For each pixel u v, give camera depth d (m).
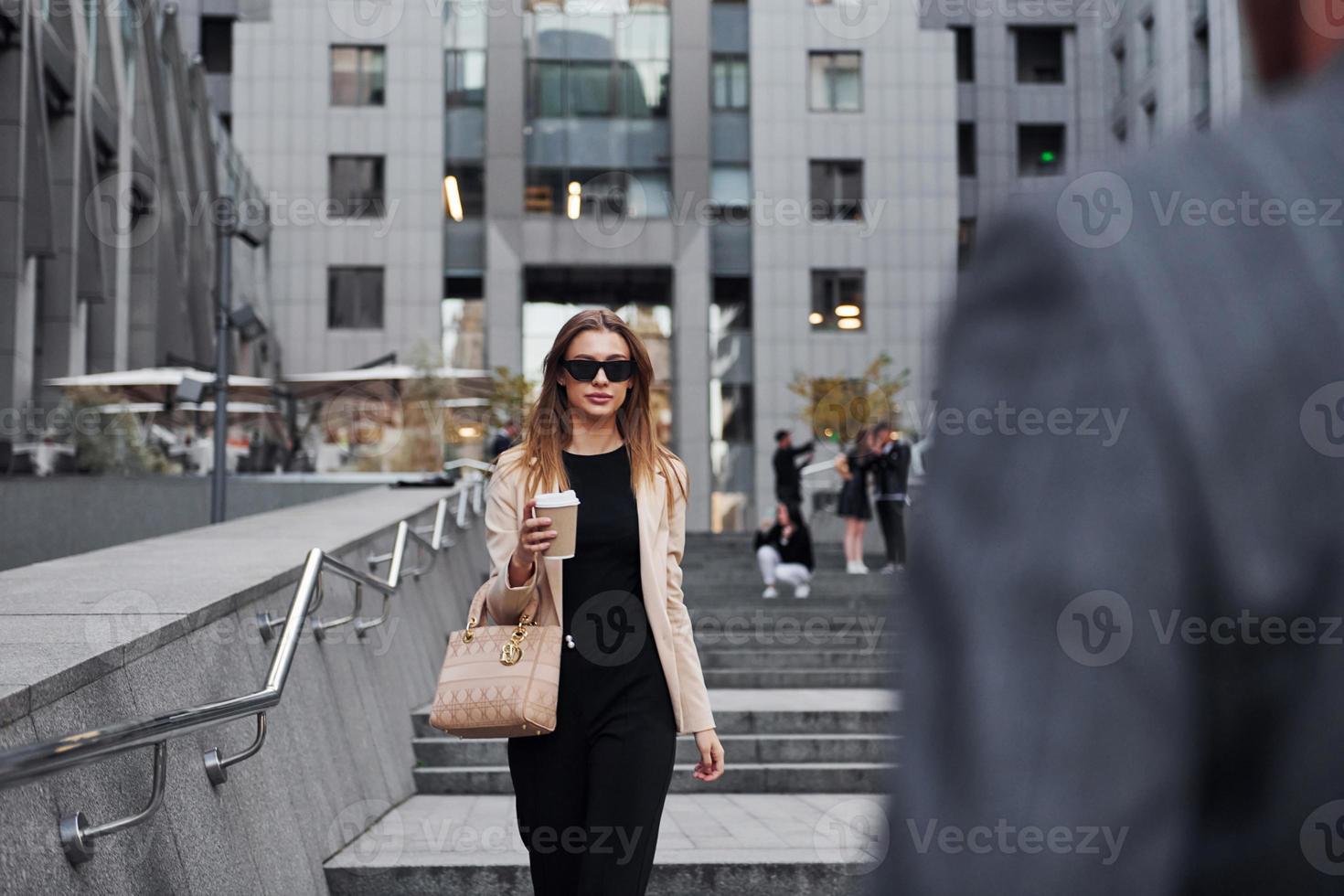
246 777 4.16
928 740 0.61
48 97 21.48
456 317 35.59
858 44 36.31
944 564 0.62
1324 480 0.59
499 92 35.75
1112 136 38.47
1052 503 0.60
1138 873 0.58
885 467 14.45
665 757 3.23
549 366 3.43
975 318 0.65
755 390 35.31
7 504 16.31
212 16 39.41
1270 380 0.59
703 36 36.25
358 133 35.16
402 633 7.90
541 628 3.24
